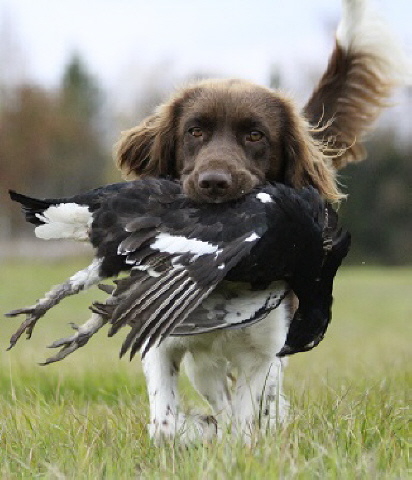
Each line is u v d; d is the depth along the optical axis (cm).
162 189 789
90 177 8425
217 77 1076
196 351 969
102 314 776
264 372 947
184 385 1337
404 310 3441
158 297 697
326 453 738
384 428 883
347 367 1509
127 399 1123
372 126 1241
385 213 6762
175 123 991
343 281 5078
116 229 776
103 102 8644
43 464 769
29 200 797
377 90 1234
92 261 797
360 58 1230
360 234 6806
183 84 1029
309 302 830
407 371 1376
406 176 6662
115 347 1997
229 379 1081
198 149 957
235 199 795
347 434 834
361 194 6744
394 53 1234
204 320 800
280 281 816
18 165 8169
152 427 914
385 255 6831
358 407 965
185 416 947
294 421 870
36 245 7512
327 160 1069
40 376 1380
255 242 737
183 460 771
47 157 8288
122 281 720
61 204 795
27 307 782
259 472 691
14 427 918
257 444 785
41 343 2111
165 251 727
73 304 3406
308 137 1000
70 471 743
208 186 806
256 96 966
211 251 724
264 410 936
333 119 1202
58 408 1008
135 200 779
